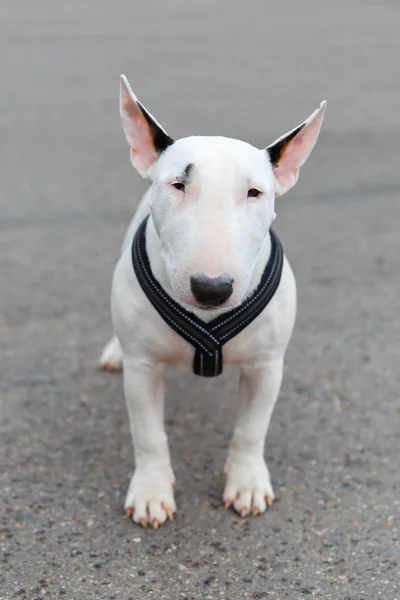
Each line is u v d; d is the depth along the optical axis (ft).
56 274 18.37
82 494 11.19
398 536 10.42
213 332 9.76
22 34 50.24
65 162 26.71
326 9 63.57
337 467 11.87
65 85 37.01
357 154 27.84
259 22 56.75
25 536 10.32
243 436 10.86
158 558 10.00
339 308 17.04
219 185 8.44
